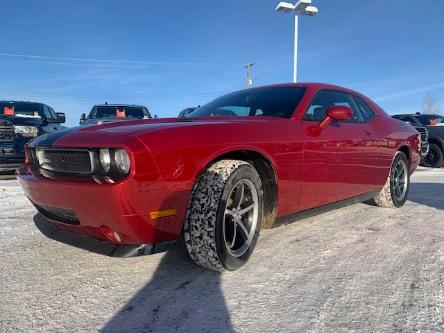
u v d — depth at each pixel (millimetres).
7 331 2127
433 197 5918
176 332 2125
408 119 13141
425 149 11812
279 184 3178
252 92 4109
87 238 3264
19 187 6520
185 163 2580
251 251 3014
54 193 2656
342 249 3412
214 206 2660
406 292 2576
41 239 3611
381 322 2209
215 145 2744
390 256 3244
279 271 2920
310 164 3445
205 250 2695
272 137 3131
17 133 7816
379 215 4648
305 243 3566
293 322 2215
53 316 2285
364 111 4613
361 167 4172
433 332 2102
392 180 4883
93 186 2436
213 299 2488
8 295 2541
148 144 2463
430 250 3391
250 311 2340
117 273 2881
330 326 2172
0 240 3604
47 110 10461
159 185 2480
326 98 4008
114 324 2203
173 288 2641
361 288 2639
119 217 2432
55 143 2752
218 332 2125
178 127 2701
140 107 11562
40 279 2779
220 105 4043
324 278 2799
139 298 2502
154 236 2582
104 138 2555
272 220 3256
